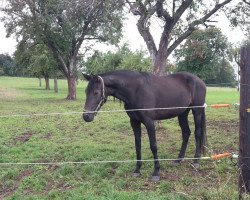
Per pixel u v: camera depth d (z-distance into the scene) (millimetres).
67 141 11195
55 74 40219
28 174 7848
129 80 7109
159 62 12977
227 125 14070
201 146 8281
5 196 6805
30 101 29344
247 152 5297
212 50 35188
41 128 14055
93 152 9352
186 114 8477
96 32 30531
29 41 33250
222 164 7551
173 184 6695
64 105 25328
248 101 5223
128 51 36812
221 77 47219
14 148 10117
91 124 14914
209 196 5699
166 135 11750
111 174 7590
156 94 7363
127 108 7344
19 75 108188
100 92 6871
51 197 6488
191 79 8242
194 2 12766
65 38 28469
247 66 5191
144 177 7258
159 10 11953
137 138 7438
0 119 16969
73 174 7629
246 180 5320
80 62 38562
